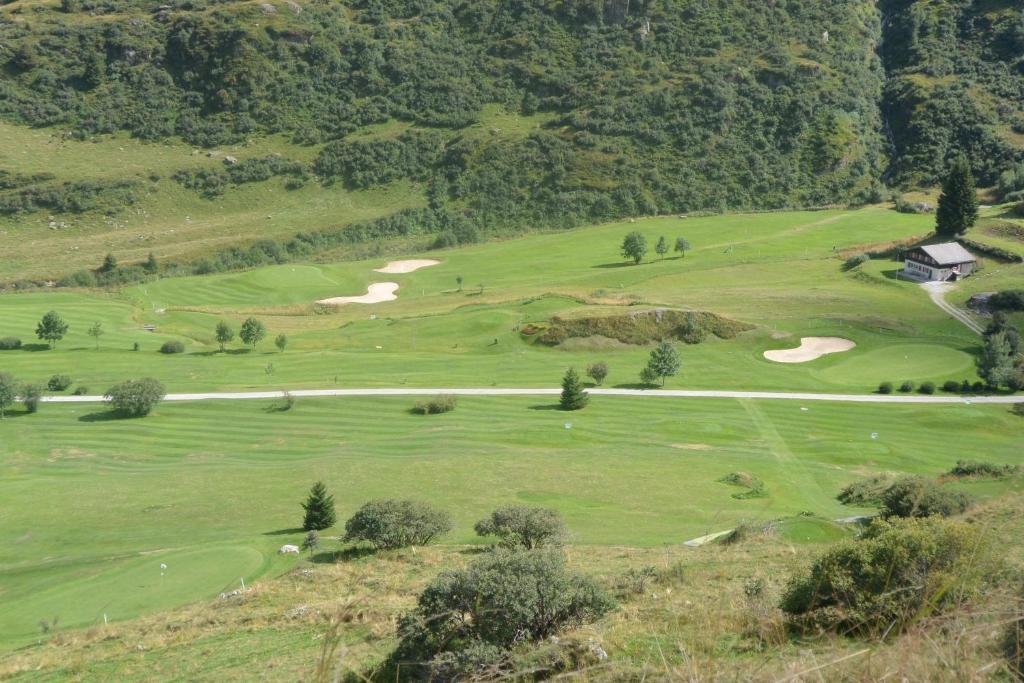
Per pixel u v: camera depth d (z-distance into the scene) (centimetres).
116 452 8219
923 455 7844
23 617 4412
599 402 9644
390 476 7138
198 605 4203
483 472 7169
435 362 11250
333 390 9975
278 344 11919
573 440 8306
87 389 10019
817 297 13000
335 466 7475
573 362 11319
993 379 9906
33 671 3331
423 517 5072
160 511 6512
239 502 6631
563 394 9425
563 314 12406
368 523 4997
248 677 2845
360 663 2138
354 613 726
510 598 2038
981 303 12144
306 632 3356
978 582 916
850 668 719
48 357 11069
